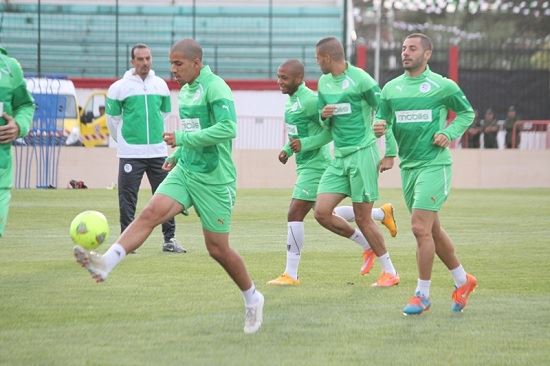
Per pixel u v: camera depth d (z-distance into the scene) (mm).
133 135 29484
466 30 104062
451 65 74688
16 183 59938
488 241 33344
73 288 22156
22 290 21828
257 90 75750
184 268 25641
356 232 24281
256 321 17406
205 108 17469
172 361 15234
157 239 33188
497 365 15266
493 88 75812
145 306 19953
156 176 30062
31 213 42344
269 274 25172
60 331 17359
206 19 89000
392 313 19562
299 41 88812
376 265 26844
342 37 84438
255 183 64250
